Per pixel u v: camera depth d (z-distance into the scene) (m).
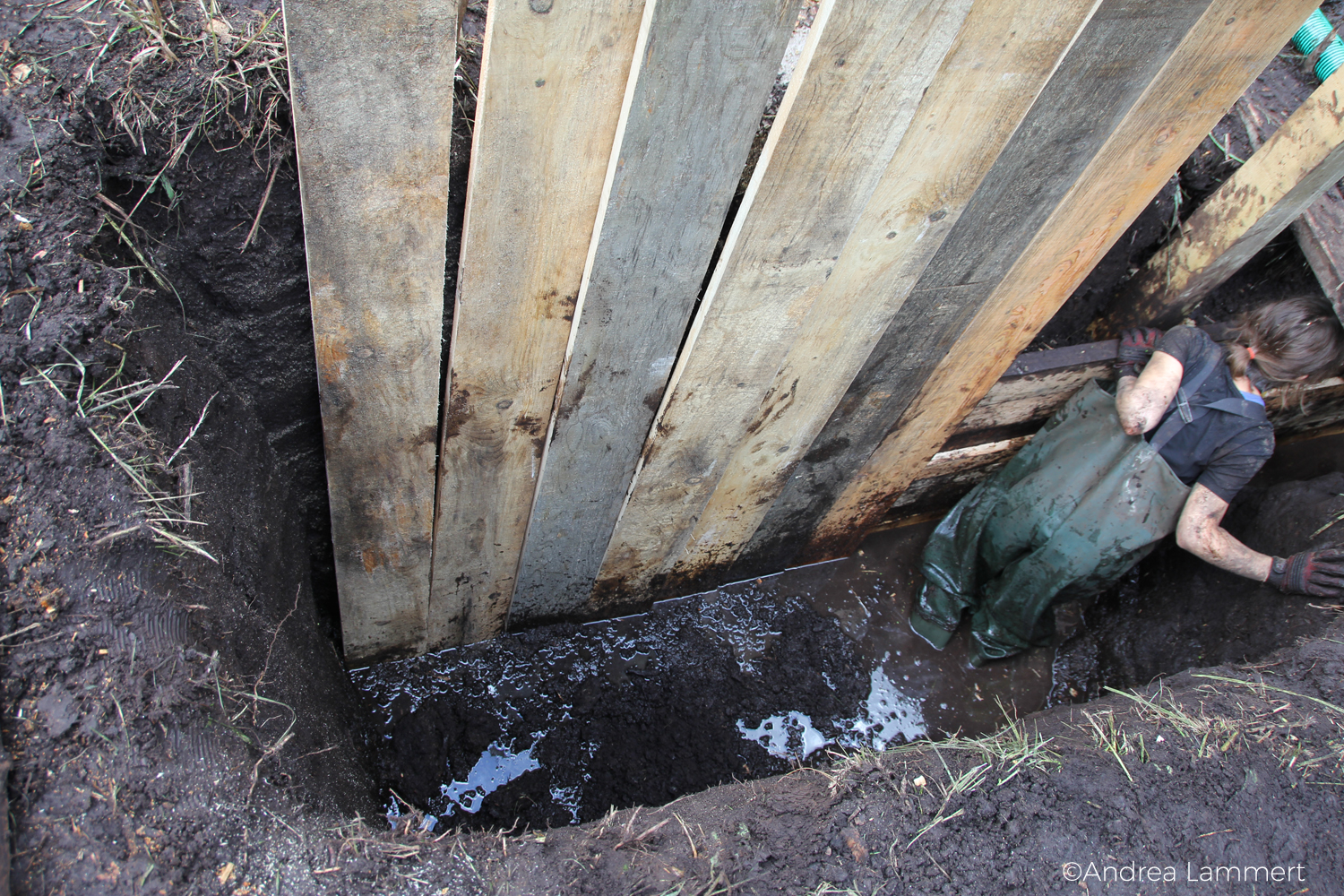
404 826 1.66
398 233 1.61
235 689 1.59
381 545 2.36
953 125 1.72
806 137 1.60
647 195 1.64
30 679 1.37
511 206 1.62
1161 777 1.96
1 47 1.67
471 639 2.96
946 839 1.76
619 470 2.40
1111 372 3.03
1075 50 1.68
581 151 1.57
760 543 3.11
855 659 3.26
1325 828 1.93
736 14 1.37
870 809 1.79
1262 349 2.65
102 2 1.76
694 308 2.22
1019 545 3.07
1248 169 2.63
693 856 1.68
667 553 2.88
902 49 1.50
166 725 1.42
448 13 1.32
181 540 1.55
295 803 1.54
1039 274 2.30
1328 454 3.54
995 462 3.33
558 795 2.70
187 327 1.90
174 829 1.37
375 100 1.40
